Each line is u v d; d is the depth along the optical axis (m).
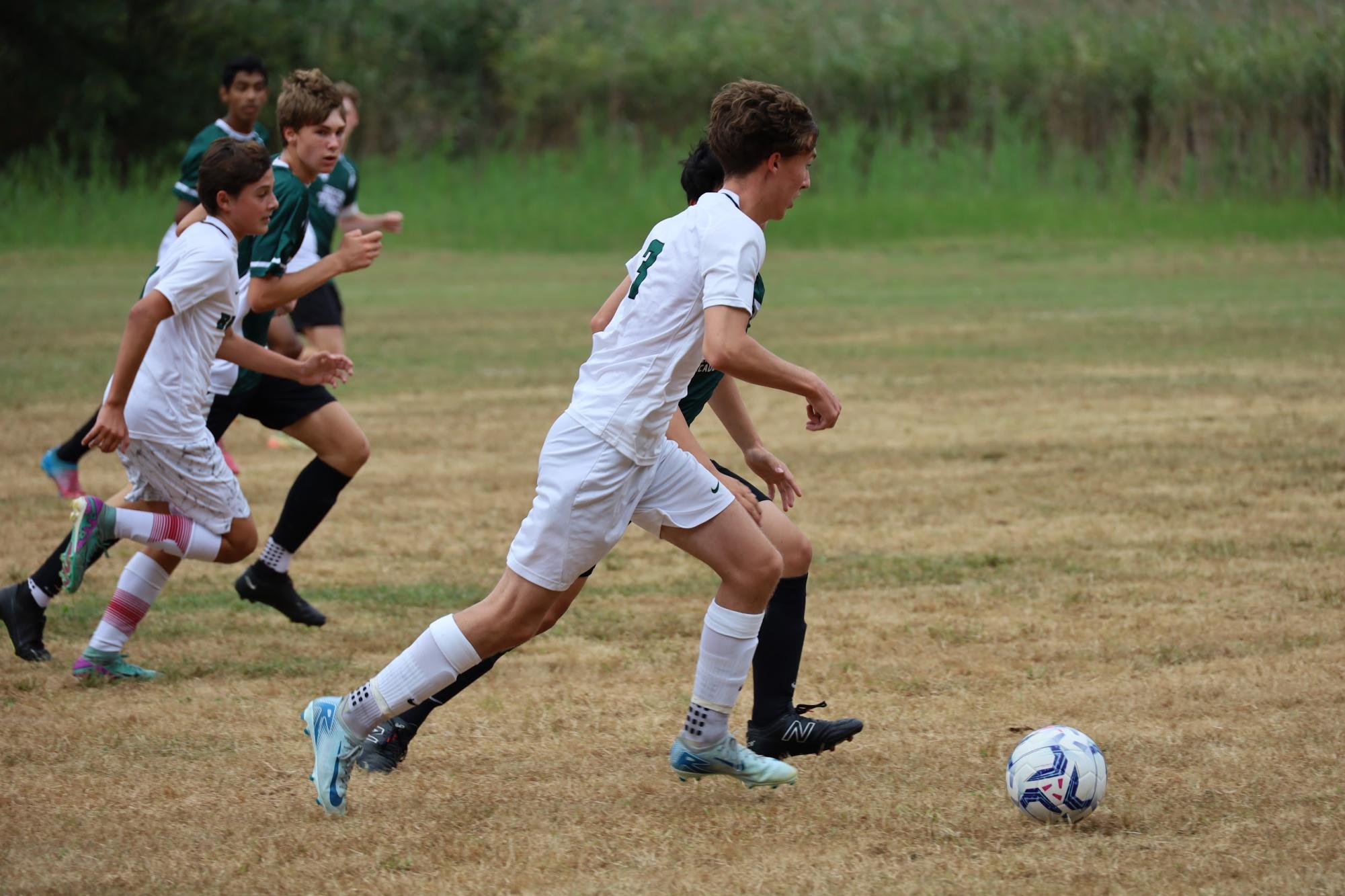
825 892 9.40
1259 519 21.17
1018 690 13.90
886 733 12.80
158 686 14.31
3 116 92.94
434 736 12.80
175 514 14.63
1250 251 73.25
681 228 10.73
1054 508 22.23
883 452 27.22
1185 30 90.81
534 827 10.68
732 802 11.23
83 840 10.37
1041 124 92.81
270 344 25.20
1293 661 14.54
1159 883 9.41
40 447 27.45
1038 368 37.81
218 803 11.15
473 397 34.56
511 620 10.55
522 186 91.19
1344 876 9.46
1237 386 34.00
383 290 62.94
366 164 93.75
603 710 13.53
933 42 95.69
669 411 10.67
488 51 105.31
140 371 14.23
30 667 14.92
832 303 55.12
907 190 88.81
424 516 22.41
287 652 15.53
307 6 103.31
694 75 97.06
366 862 9.98
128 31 96.81
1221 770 11.56
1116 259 71.62
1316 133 85.88
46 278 64.44
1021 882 9.50
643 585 18.47
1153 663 14.64
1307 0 93.88
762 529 12.11
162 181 88.44
